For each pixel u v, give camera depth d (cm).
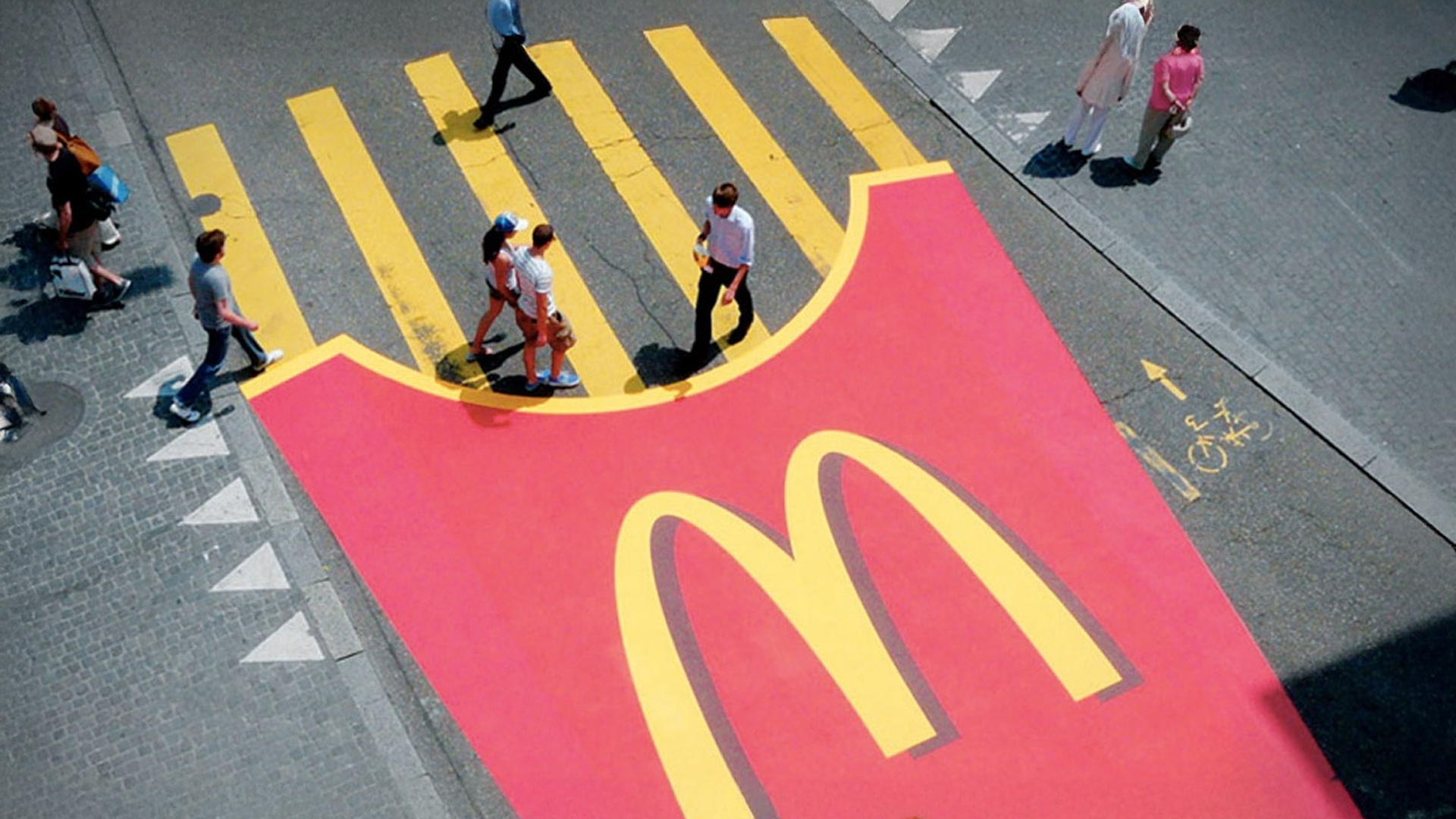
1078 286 1408
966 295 1393
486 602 1141
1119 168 1516
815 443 1268
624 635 1128
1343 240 1455
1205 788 1071
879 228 1447
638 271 1387
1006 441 1281
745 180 1480
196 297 1152
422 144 1483
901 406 1302
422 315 1335
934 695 1109
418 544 1173
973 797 1055
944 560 1192
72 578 1132
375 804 1020
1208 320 1374
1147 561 1203
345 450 1229
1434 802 1075
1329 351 1358
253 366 1280
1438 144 1557
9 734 1041
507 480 1220
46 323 1300
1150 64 1628
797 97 1570
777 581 1168
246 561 1149
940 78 1598
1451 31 1689
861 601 1161
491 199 1437
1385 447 1287
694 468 1241
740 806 1041
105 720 1052
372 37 1595
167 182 1426
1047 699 1113
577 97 1545
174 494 1188
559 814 1028
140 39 1572
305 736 1052
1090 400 1316
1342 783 1079
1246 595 1186
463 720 1073
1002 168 1516
